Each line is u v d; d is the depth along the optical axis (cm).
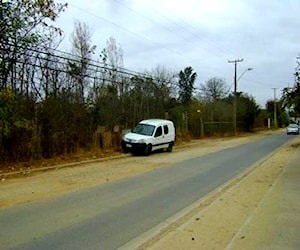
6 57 1609
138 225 779
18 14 1513
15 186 1212
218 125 4984
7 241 660
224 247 627
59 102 1952
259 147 3045
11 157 1695
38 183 1273
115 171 1595
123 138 2380
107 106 2502
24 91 1759
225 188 1238
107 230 738
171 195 1109
